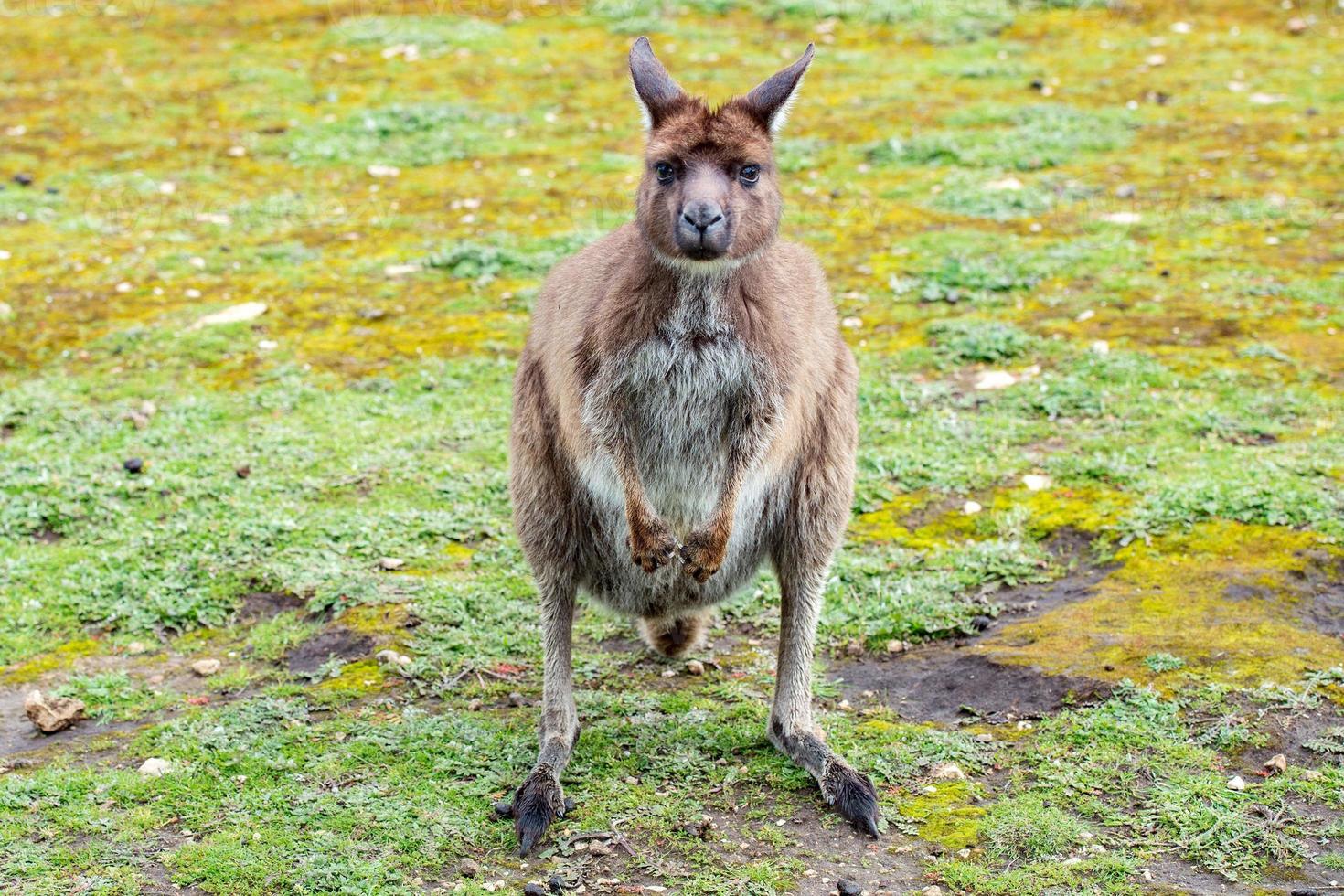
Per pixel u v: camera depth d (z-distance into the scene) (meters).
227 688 12.53
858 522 15.14
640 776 10.86
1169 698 11.27
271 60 33.47
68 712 11.98
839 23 35.03
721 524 10.57
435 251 23.25
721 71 31.69
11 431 17.67
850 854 9.77
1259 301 19.88
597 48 33.91
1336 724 10.80
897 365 18.66
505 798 10.56
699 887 9.39
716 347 10.54
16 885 9.55
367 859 9.79
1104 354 18.45
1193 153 26.12
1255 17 34.19
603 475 10.77
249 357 19.75
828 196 25.12
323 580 14.21
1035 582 13.75
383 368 19.34
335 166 27.45
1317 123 27.22
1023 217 23.64
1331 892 9.02
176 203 25.72
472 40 34.25
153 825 10.30
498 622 13.54
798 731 10.88
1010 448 16.44
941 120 28.52
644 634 12.95
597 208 24.73
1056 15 35.12
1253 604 12.67
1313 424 16.41
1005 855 9.66
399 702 12.14
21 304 21.52
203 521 15.32
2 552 14.92
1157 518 14.25
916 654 12.83
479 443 17.17
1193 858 9.48
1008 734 11.21
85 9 37.56
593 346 10.58
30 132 29.38
